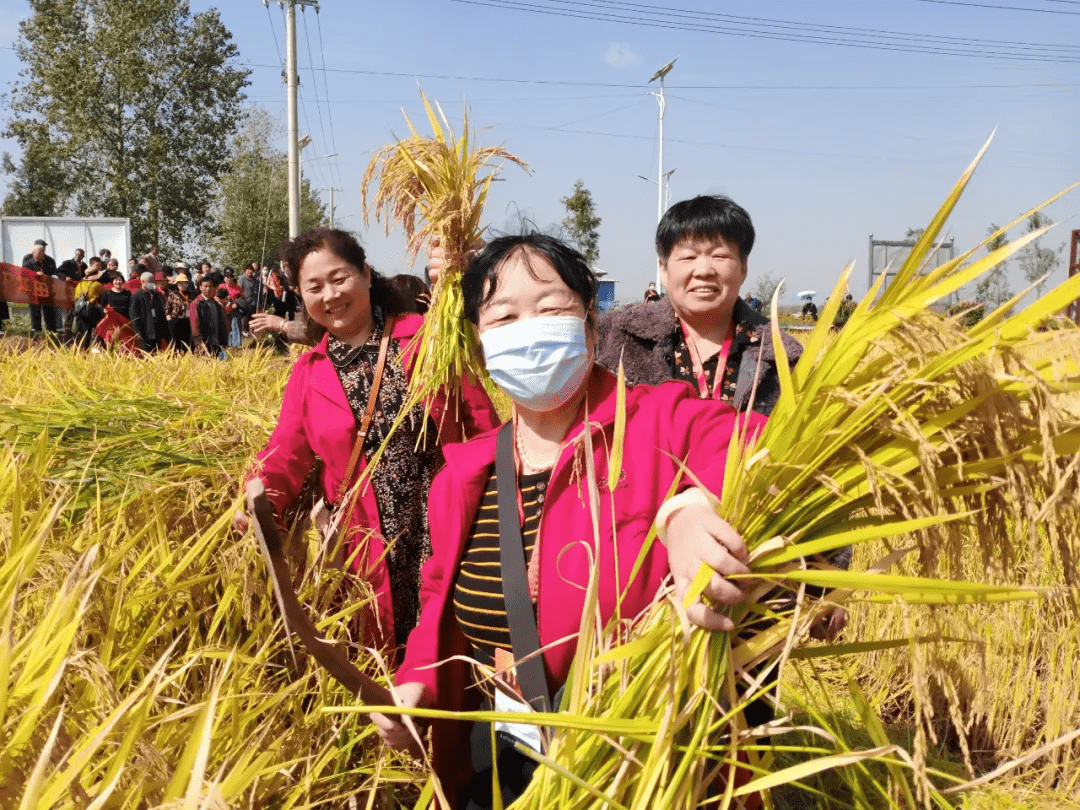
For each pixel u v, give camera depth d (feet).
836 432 4.37
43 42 152.35
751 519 4.63
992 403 4.05
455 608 6.40
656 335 9.55
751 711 5.95
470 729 6.72
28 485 9.03
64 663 4.56
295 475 10.50
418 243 10.71
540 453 6.23
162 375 17.29
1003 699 9.80
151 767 4.71
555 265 5.88
